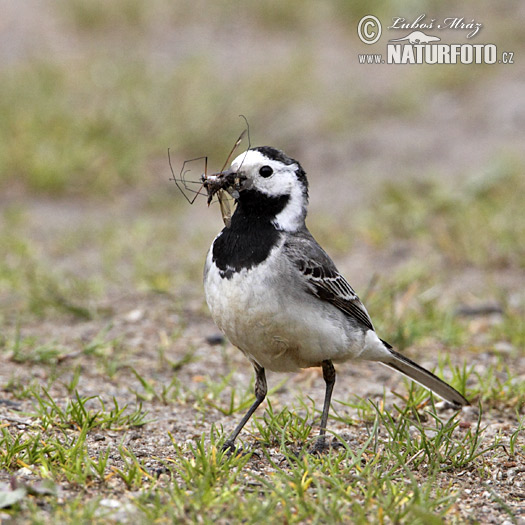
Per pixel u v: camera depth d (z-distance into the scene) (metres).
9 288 13.18
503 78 25.48
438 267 14.84
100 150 19.78
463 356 10.91
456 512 6.44
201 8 29.89
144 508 6.01
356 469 6.90
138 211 18.44
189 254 15.59
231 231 7.52
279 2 29.73
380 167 20.70
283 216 7.62
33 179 18.80
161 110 21.77
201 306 12.78
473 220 16.12
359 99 24.36
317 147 21.98
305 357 7.67
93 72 23.62
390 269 14.80
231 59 26.62
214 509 6.11
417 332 11.27
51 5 29.56
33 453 6.89
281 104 23.38
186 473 6.75
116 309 12.62
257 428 8.25
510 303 12.95
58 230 16.75
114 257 15.15
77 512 6.00
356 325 7.93
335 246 16.02
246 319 7.34
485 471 7.28
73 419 7.99
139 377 9.29
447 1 29.59
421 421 8.66
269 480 6.81
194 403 9.23
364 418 8.59
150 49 26.92
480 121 23.22
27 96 21.72
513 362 10.68
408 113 23.92
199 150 20.95
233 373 10.29
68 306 12.16
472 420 8.73
